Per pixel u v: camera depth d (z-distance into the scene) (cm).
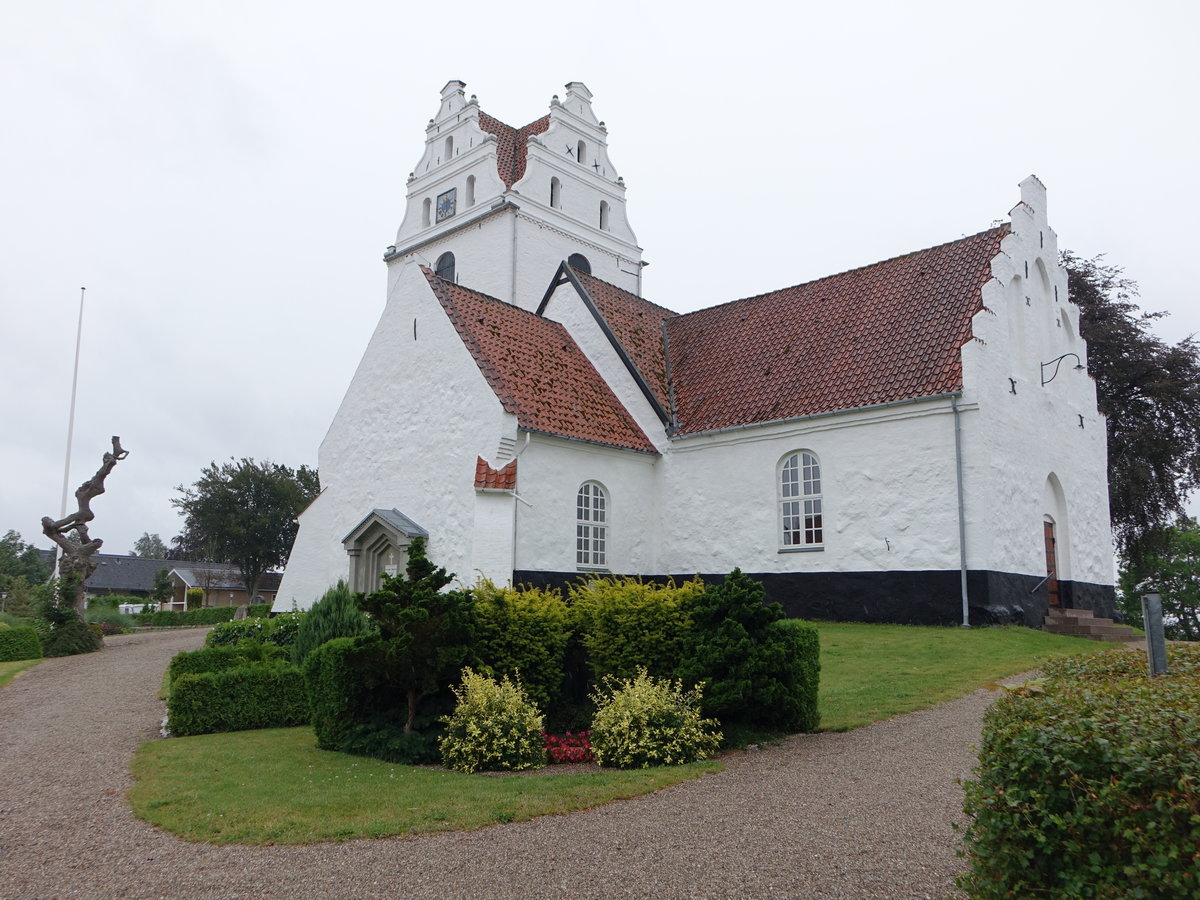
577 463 2175
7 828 751
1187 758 381
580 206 3516
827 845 631
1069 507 2302
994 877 446
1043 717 471
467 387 2066
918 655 1532
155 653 2294
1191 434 2978
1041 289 2352
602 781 848
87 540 2591
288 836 689
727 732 1033
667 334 2850
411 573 1057
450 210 3500
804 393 2206
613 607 1098
